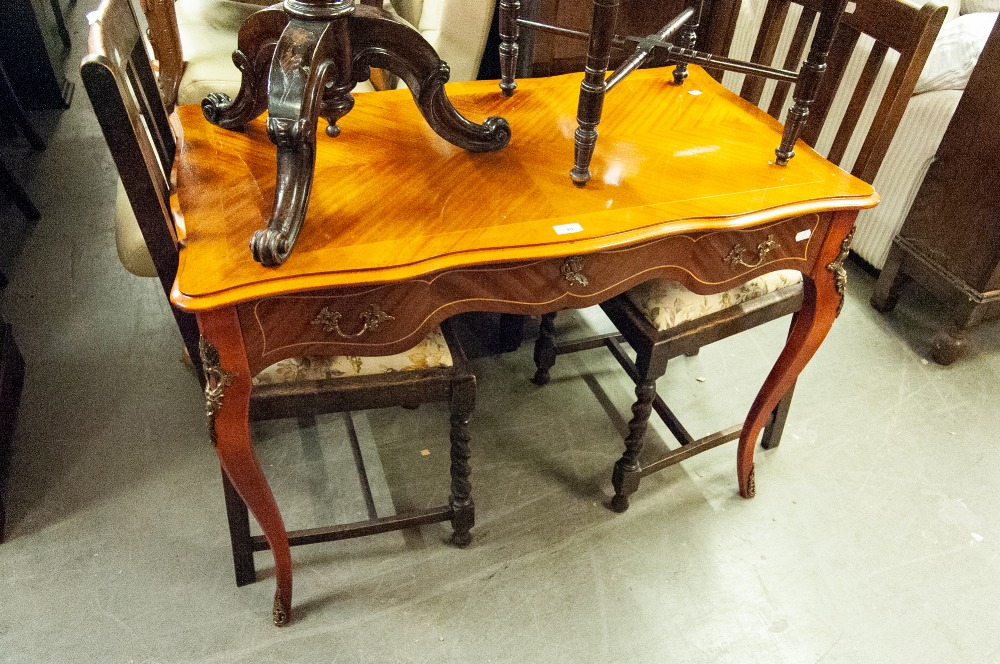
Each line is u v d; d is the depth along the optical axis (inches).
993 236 72.3
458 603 57.9
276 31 45.2
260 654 54.1
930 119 79.7
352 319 42.4
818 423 74.4
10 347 72.3
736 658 55.3
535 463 69.2
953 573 61.6
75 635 54.5
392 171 48.3
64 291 86.3
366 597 58.0
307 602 57.4
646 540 63.1
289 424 71.7
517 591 58.9
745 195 47.7
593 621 57.2
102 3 40.8
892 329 86.7
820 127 59.1
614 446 71.3
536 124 54.9
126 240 64.5
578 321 85.4
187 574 58.9
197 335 47.9
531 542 62.5
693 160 51.4
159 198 39.3
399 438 71.0
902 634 57.2
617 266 46.6
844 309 89.6
